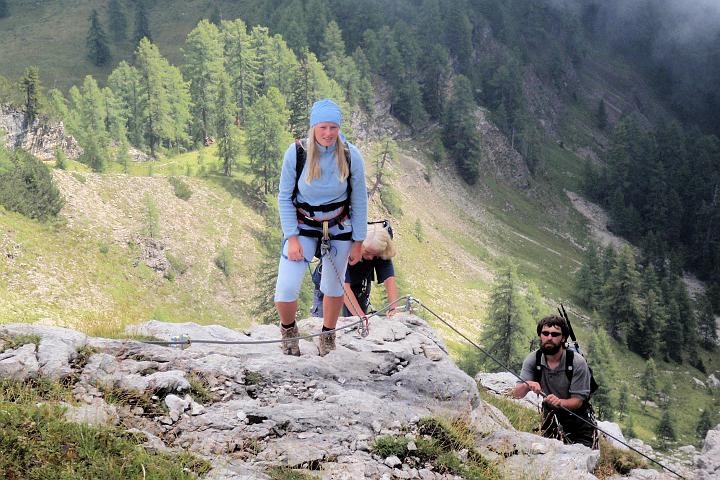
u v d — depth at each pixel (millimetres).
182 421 4766
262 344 6605
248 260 108812
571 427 6664
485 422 6062
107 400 4766
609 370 110375
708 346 166500
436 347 7547
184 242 104062
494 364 72812
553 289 158875
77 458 3805
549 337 6496
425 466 4832
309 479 4266
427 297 129000
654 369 122188
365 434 5035
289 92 172250
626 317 146375
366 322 7156
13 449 3711
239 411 4961
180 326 6973
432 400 6039
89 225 92562
